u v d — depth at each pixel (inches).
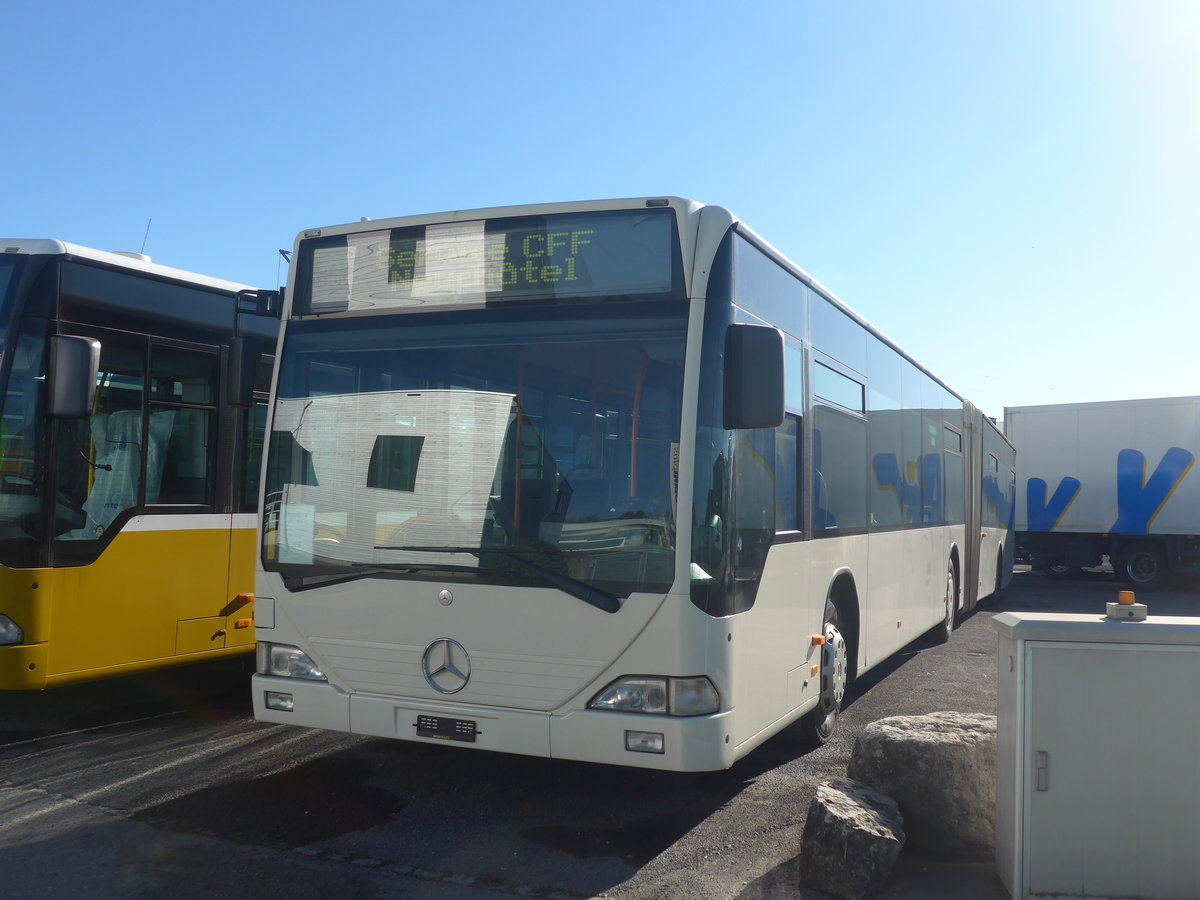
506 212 205.2
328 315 218.5
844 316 286.5
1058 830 157.5
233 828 198.5
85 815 205.8
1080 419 844.0
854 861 166.4
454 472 199.8
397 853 186.5
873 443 314.8
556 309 198.8
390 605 201.2
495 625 192.1
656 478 185.9
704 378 187.8
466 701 193.8
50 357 247.0
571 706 186.4
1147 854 155.9
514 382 199.0
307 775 234.2
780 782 232.1
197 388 297.9
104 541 268.8
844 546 276.1
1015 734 159.9
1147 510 812.0
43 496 254.5
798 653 233.1
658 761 179.3
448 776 234.2
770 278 224.4
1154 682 156.3
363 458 208.2
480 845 191.3
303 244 223.6
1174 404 802.8
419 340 208.1
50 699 317.7
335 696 204.5
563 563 188.9
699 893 170.1
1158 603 707.4
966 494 511.5
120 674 272.5
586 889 171.6
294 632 210.7
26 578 251.6
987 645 458.3
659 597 181.8
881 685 357.1
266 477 217.5
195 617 293.6
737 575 193.6
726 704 186.9
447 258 209.0
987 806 183.8
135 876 174.4
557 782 230.8
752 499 204.5
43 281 257.9
